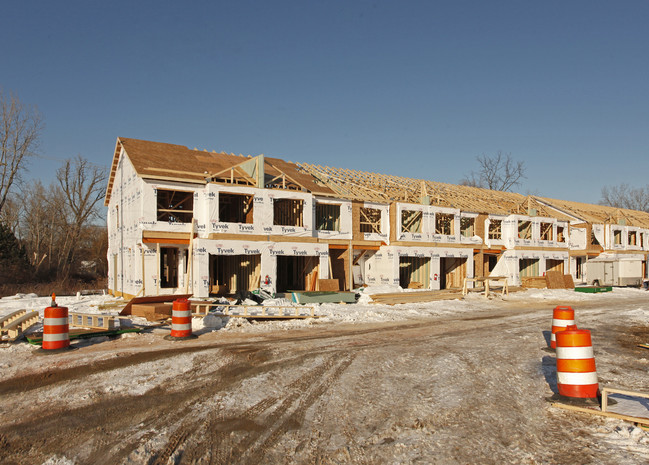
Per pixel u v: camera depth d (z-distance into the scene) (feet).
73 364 33.78
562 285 125.18
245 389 28.71
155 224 77.36
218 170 88.99
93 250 207.62
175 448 20.33
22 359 35.27
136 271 79.20
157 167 81.61
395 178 122.83
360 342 44.50
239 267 94.12
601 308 82.23
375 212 105.70
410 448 20.62
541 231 138.72
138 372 32.01
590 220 151.12
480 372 33.78
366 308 73.41
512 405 26.55
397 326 56.34
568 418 24.52
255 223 83.66
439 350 41.37
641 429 22.85
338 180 108.37
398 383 30.55
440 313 71.05
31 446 20.58
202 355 37.01
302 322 56.85
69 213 188.85
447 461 19.40
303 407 25.72
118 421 23.41
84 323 46.47
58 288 126.11
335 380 30.91
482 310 77.05
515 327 57.21
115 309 68.39
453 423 23.67
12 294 108.88
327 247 91.56
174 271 87.97
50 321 38.04
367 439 21.56
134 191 83.10
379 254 104.83
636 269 136.26
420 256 106.01
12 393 27.63
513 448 20.71
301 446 20.70
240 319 55.16
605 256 156.04
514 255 125.39
